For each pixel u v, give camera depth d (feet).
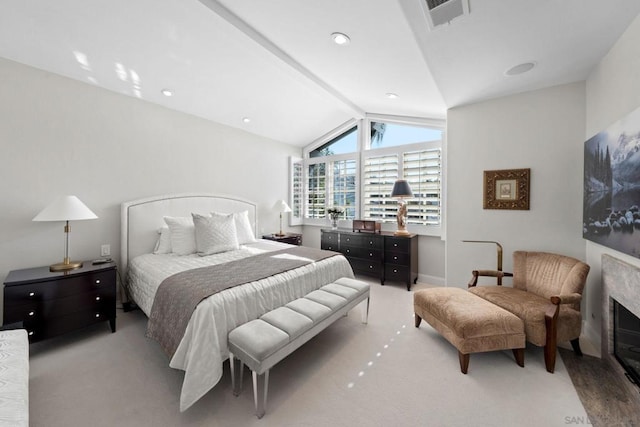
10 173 7.83
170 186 11.46
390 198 14.03
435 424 4.79
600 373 6.17
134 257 10.01
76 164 8.98
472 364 6.61
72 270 7.73
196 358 5.05
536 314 6.47
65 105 8.75
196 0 6.03
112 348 7.27
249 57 8.57
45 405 5.18
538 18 5.35
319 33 7.07
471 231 10.25
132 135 10.32
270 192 16.03
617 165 5.83
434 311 7.39
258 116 13.34
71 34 7.09
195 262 8.59
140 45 7.74
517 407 5.19
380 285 12.92
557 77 8.07
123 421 4.83
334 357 6.89
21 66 7.95
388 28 6.31
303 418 4.92
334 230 14.93
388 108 12.84
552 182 8.73
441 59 7.07
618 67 6.12
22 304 6.75
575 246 8.43
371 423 4.81
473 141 10.16
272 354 5.05
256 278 6.81
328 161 16.40
